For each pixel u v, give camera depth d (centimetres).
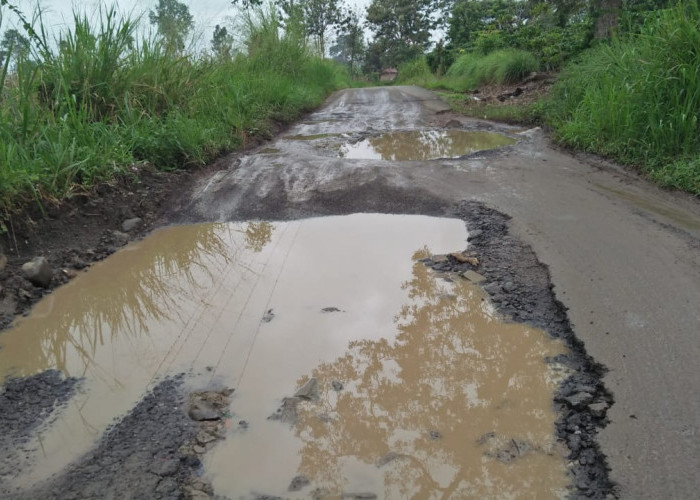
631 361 307
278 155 806
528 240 477
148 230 558
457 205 571
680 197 567
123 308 407
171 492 239
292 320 379
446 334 355
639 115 687
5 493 241
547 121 970
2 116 551
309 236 523
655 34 720
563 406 286
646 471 237
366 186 633
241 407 294
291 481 245
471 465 252
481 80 1759
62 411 295
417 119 1174
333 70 2236
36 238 488
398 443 266
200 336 365
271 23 1521
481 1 3019
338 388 307
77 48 710
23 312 404
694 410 267
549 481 241
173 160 709
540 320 364
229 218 579
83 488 242
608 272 407
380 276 436
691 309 350
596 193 590
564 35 1562
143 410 294
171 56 877
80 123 622
